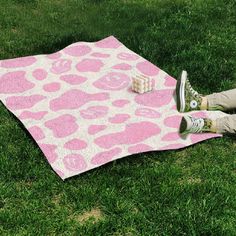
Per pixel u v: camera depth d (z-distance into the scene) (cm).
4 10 427
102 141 279
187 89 284
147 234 221
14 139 278
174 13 430
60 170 255
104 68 348
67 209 233
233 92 291
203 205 236
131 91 326
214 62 355
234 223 229
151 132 288
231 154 275
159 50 369
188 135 286
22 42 380
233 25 413
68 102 312
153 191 245
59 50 373
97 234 220
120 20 418
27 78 334
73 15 425
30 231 221
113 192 243
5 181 248
